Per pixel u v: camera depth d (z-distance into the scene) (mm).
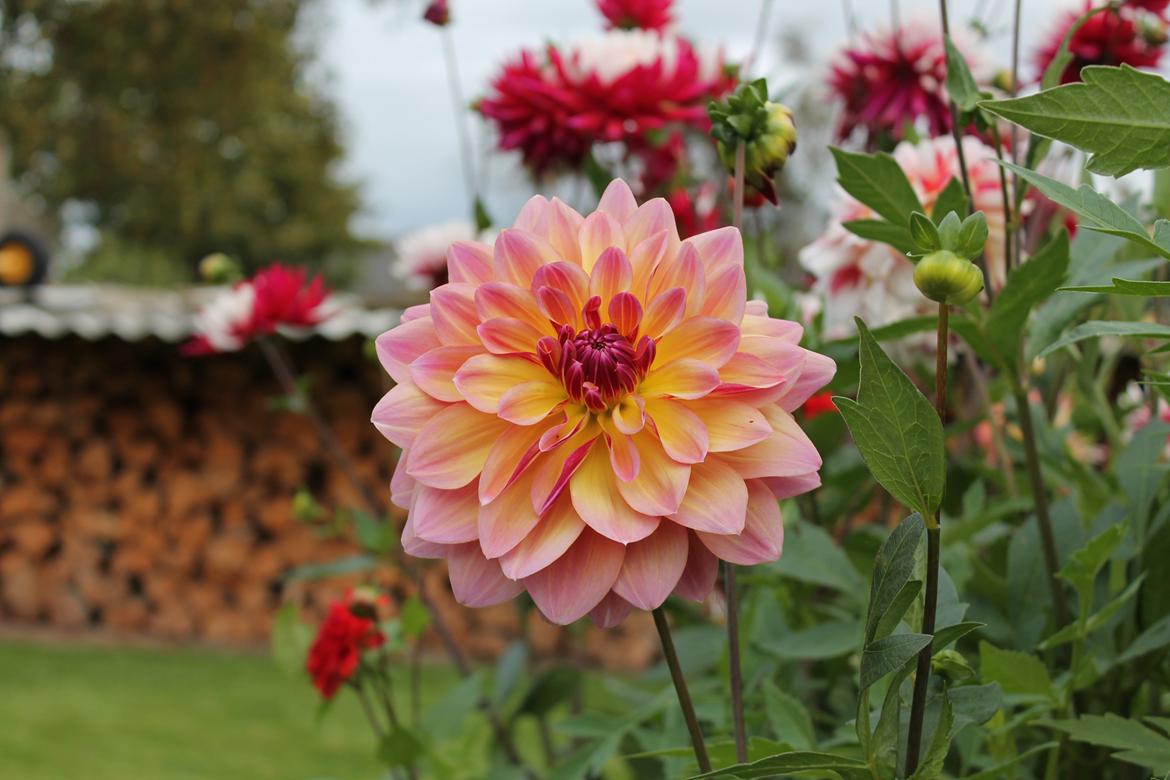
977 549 914
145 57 8906
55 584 4312
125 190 10852
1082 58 1002
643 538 522
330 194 14375
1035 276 705
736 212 683
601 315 562
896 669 502
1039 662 646
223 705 3195
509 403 532
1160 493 738
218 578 4211
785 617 885
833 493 943
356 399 4109
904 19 1044
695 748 533
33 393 4328
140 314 4672
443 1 1223
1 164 8875
